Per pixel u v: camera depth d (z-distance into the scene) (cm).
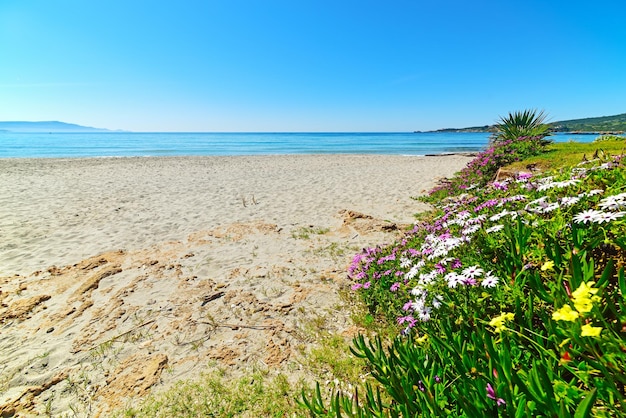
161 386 302
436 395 147
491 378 131
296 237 718
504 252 224
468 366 145
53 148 4828
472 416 119
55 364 337
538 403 111
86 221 835
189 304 447
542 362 133
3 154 3641
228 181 1481
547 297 150
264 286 496
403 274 358
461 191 926
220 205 1006
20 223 812
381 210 934
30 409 283
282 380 297
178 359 339
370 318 377
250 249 651
